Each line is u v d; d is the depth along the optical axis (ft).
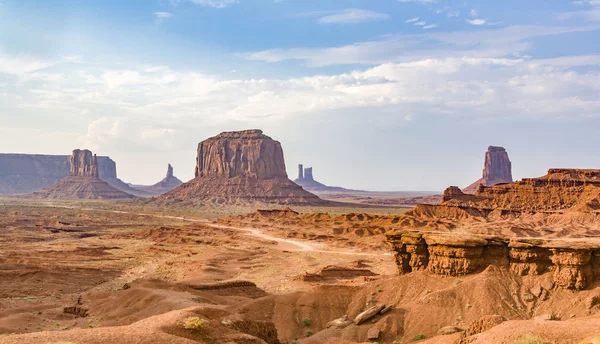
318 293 241.35
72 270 424.87
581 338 131.75
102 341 121.49
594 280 210.79
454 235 244.83
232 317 162.20
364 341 205.16
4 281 376.48
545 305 209.05
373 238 645.92
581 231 639.35
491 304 209.36
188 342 127.44
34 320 253.24
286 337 215.72
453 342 169.48
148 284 295.89
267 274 415.03
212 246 636.89
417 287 234.99
